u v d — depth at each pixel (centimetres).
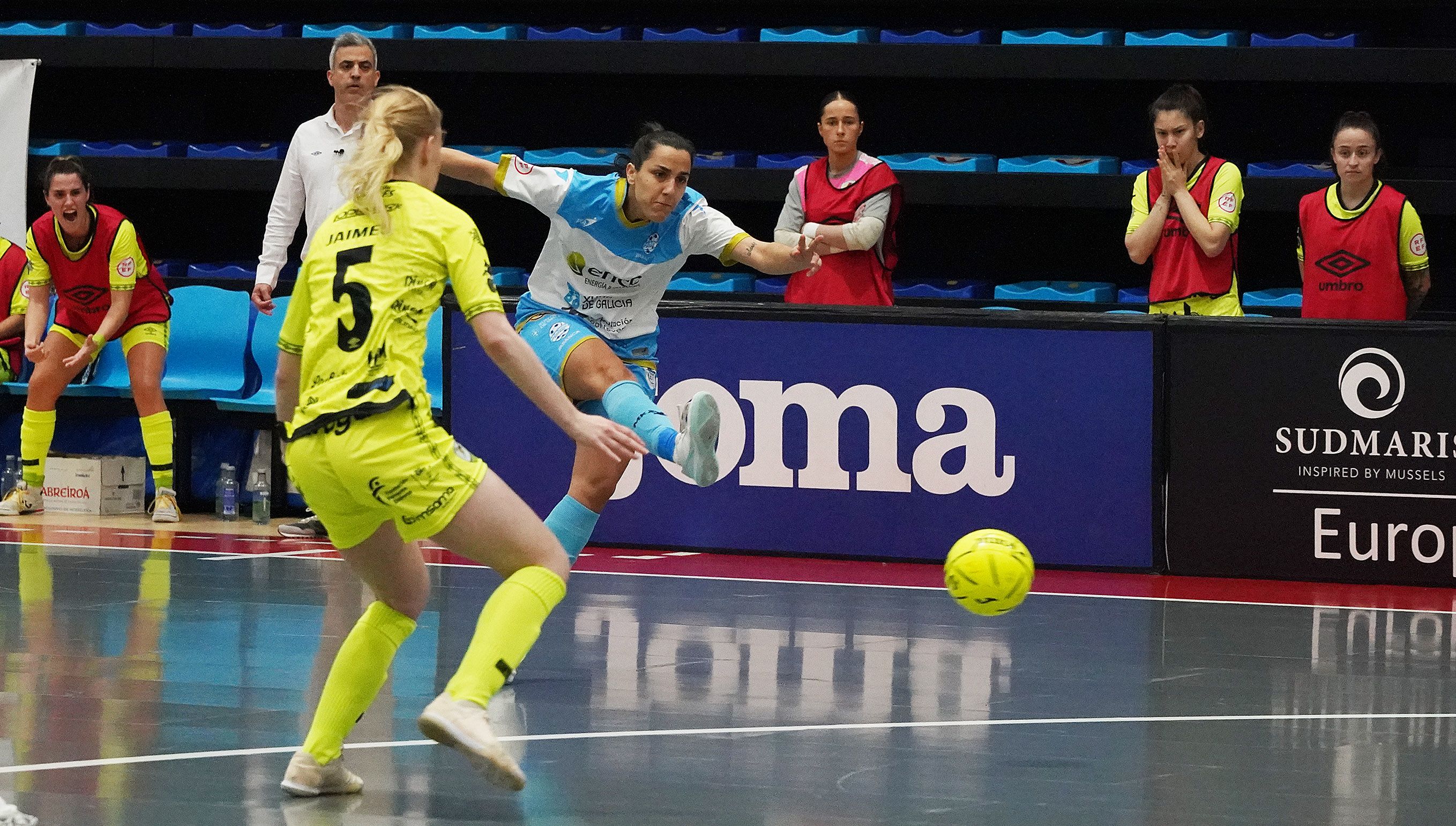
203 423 2759
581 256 1417
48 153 2938
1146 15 2997
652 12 3147
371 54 1950
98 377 2712
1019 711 1250
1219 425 2062
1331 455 2027
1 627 1530
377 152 934
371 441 891
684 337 2209
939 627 1647
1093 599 1864
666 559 2148
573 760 1070
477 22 3198
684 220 1399
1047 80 2950
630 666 1410
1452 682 1396
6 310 2739
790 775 1034
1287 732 1190
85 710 1192
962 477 2134
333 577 1900
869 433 2158
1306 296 2116
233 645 1459
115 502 2602
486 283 929
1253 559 2055
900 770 1052
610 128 3153
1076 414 2105
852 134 2205
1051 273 3009
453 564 2028
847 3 3053
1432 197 2617
